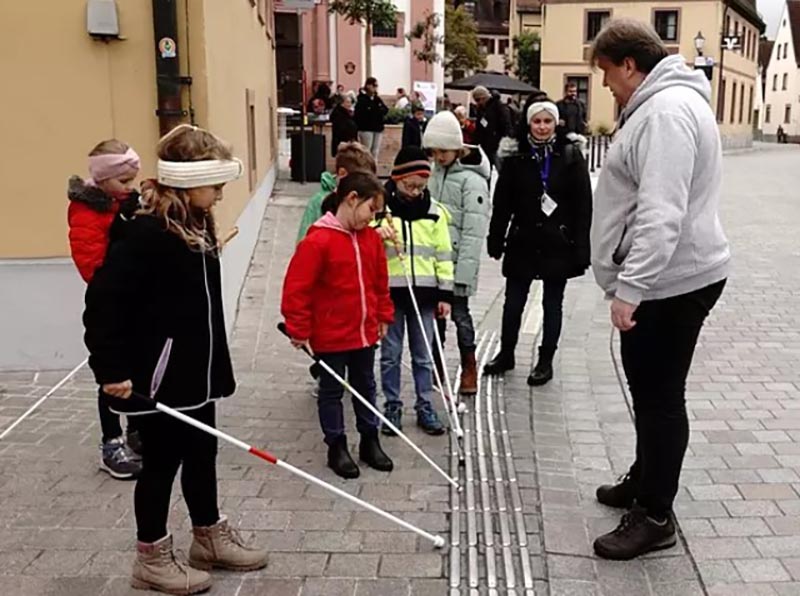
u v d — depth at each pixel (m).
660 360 3.39
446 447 4.79
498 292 8.75
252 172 9.88
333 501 4.13
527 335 7.03
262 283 8.50
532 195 5.56
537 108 5.43
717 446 4.74
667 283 3.26
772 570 3.49
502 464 4.54
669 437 3.46
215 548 3.48
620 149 3.28
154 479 3.30
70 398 5.58
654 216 3.08
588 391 5.69
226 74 7.23
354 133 15.80
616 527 3.81
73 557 3.61
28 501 4.12
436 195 5.36
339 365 4.39
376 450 4.52
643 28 3.27
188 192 3.12
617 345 6.79
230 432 5.00
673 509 3.99
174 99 5.93
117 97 5.94
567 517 3.92
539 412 5.30
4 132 5.87
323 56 32.12
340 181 4.41
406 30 34.31
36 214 5.98
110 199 4.12
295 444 4.84
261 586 3.39
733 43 43.16
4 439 4.88
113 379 3.04
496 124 14.54
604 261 3.39
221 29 6.89
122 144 4.13
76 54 5.86
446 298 5.01
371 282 4.41
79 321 6.12
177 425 3.25
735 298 8.59
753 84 54.12
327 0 28.77
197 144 3.08
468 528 3.86
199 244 3.14
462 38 44.75
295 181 16.09
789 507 4.02
